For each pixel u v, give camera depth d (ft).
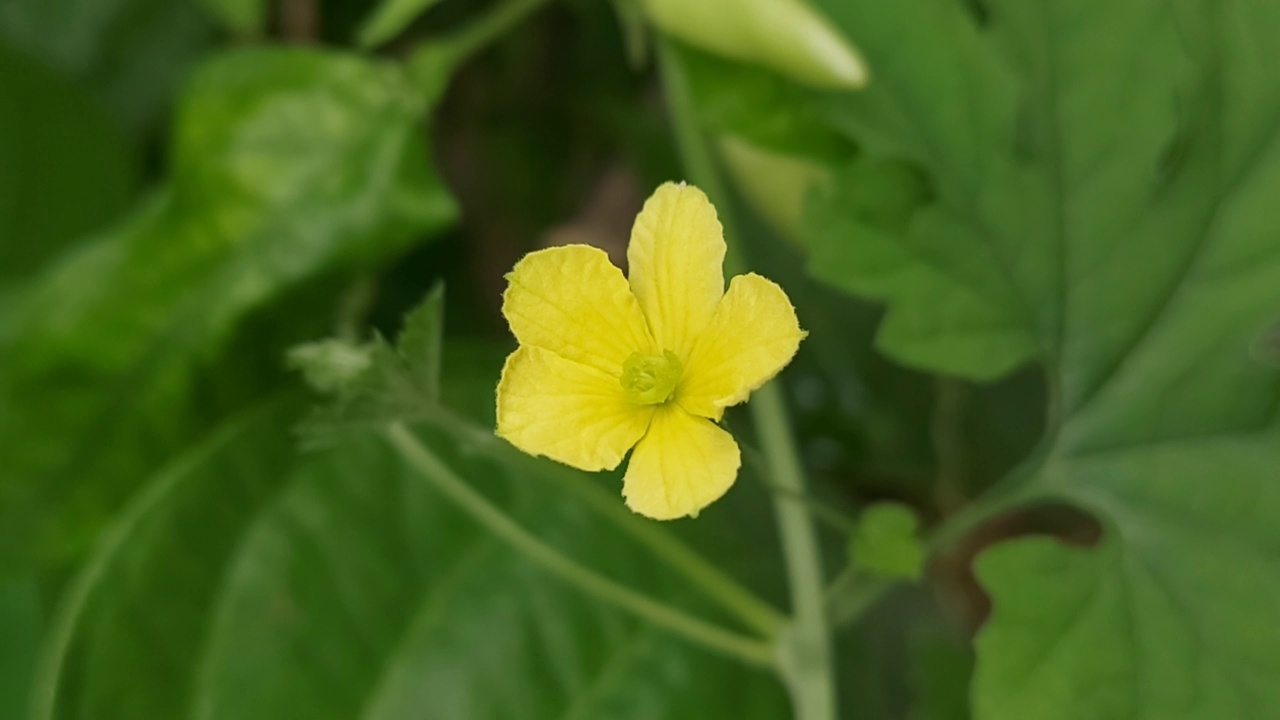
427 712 0.78
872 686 0.89
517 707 0.79
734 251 0.80
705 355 0.59
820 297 0.97
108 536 0.77
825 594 0.76
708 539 0.86
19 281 0.90
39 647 0.83
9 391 0.79
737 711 0.80
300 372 0.84
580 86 1.06
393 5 0.82
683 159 0.81
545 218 1.08
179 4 1.06
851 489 0.99
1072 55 0.73
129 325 0.80
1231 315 0.72
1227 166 0.72
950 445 0.95
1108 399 0.73
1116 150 0.72
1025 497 0.74
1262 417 0.71
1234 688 0.68
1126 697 0.68
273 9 0.96
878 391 0.99
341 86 0.82
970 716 0.82
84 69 1.05
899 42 0.74
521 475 0.84
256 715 0.76
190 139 0.82
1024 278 0.73
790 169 0.79
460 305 1.05
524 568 0.82
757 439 0.88
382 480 0.82
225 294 0.81
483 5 1.05
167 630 0.77
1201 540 0.71
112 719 0.74
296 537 0.80
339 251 0.81
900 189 0.72
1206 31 0.71
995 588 0.69
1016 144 0.73
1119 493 0.73
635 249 0.60
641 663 0.81
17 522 0.80
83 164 0.98
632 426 0.59
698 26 0.77
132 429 0.81
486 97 1.06
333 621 0.79
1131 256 0.73
